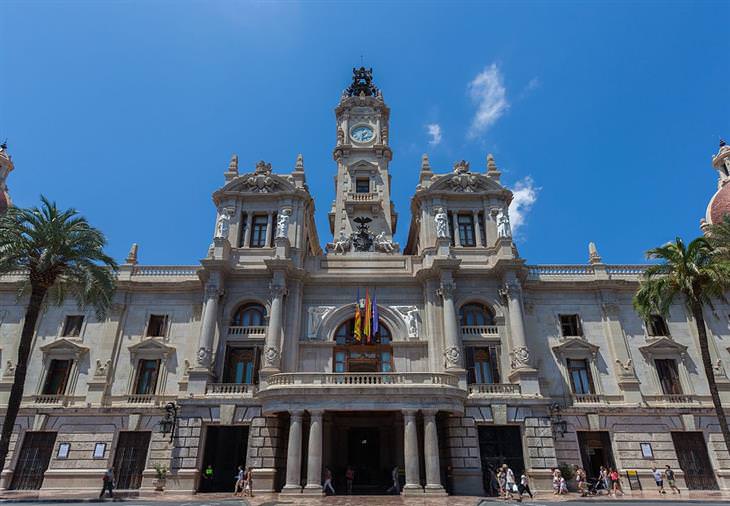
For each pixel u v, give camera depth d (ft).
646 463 125.08
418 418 119.03
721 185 201.05
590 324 144.36
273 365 126.93
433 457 107.24
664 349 140.26
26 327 98.68
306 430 123.03
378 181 189.16
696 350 141.49
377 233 178.40
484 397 121.70
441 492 104.53
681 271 111.14
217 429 124.16
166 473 118.42
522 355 129.59
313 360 135.44
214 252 142.92
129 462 126.21
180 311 145.89
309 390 110.83
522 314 135.33
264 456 116.47
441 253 143.95
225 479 120.16
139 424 129.08
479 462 115.44
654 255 116.37
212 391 125.90
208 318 133.28
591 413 129.59
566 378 136.77
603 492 117.80
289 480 105.91
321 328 139.33
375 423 132.87
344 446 131.95
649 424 129.18
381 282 144.97
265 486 113.29
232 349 136.26
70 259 104.99
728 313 145.79
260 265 146.00
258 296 140.56
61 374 138.62
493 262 147.54
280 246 143.84
